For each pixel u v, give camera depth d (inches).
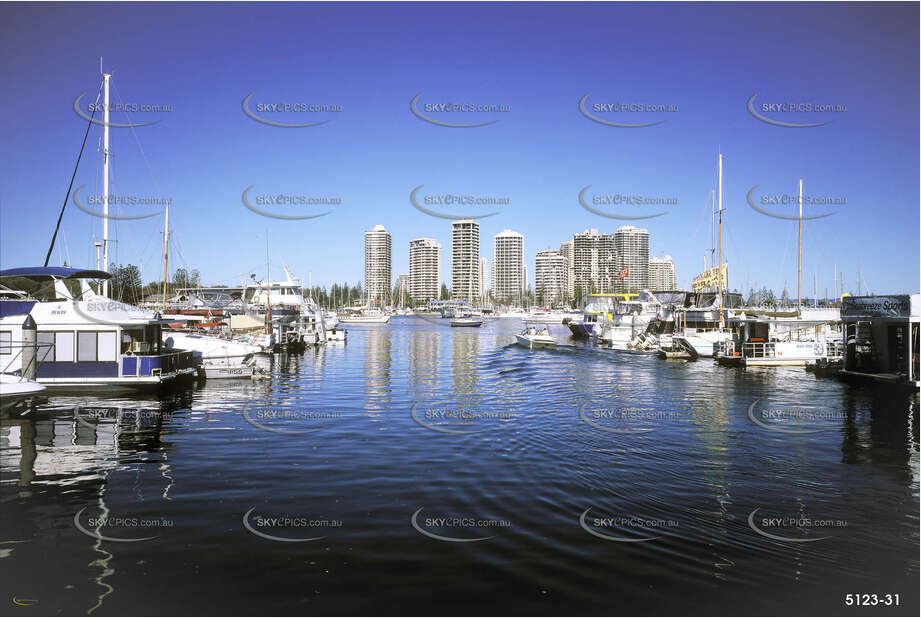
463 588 292.4
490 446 585.6
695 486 454.9
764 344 1444.4
